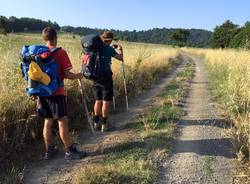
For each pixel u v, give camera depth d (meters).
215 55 15.12
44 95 3.12
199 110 4.94
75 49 6.70
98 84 3.98
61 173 2.98
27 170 3.03
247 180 2.81
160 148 3.37
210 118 4.46
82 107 4.35
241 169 2.99
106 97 3.99
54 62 3.12
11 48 5.09
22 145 3.39
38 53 3.06
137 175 2.82
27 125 3.47
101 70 3.93
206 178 2.85
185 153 3.31
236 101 4.74
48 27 3.22
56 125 3.79
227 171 2.97
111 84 4.01
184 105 5.29
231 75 6.21
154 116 4.47
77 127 4.08
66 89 4.25
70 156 3.23
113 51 4.03
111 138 3.75
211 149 3.41
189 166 3.05
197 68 13.35
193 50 31.23
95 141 3.69
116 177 2.75
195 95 6.22
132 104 5.44
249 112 4.19
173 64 14.45
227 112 4.65
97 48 3.94
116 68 6.31
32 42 8.32
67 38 10.50
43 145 3.52
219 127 4.09
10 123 3.30
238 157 3.14
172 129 3.94
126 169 2.92
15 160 3.19
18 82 3.90
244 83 5.16
